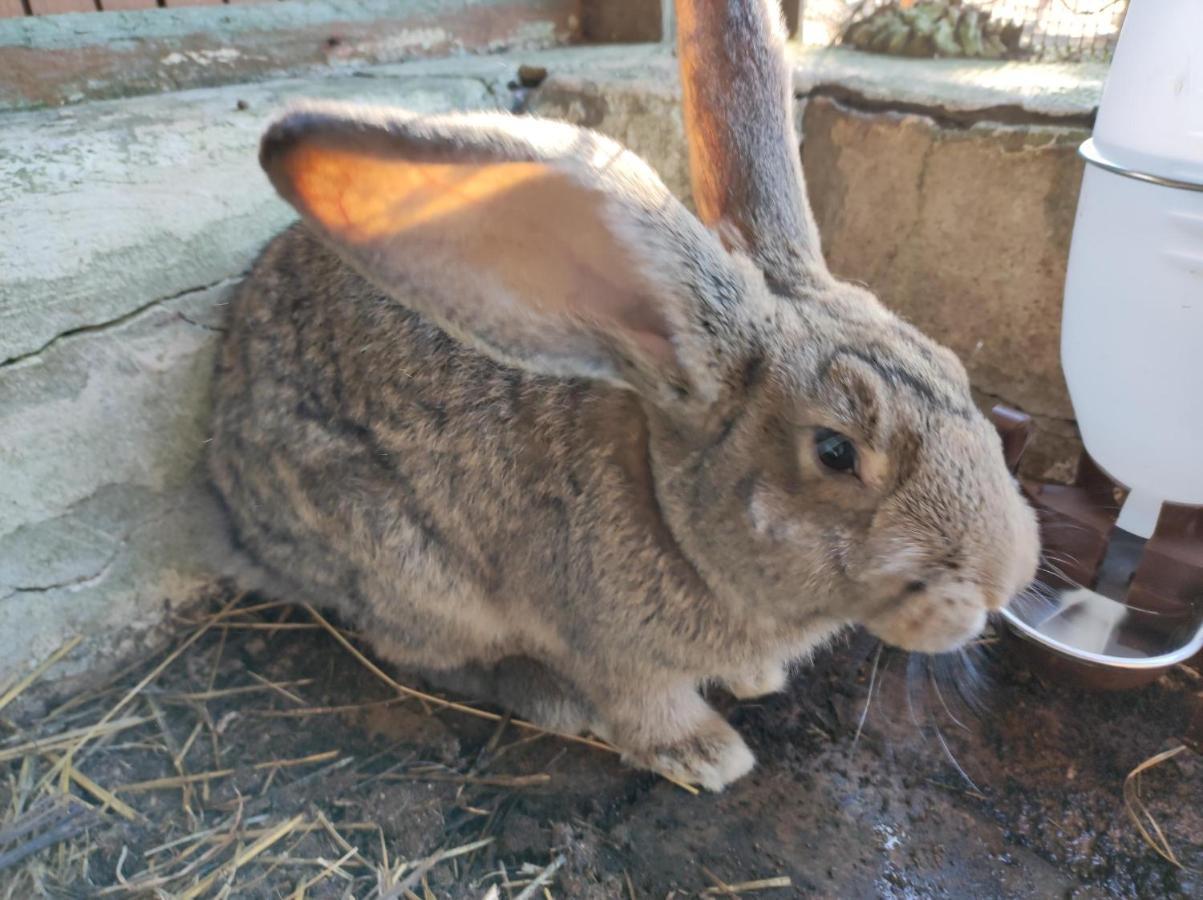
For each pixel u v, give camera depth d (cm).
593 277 32
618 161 30
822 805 42
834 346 33
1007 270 54
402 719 46
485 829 41
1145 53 38
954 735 45
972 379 58
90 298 43
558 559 40
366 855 40
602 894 39
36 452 43
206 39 54
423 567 44
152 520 49
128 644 49
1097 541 47
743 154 37
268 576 50
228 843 40
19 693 45
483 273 30
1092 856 40
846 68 60
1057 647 45
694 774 43
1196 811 42
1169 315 39
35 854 39
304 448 44
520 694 46
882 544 32
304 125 26
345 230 28
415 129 26
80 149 43
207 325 48
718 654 40
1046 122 51
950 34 64
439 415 41
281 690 47
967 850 40
